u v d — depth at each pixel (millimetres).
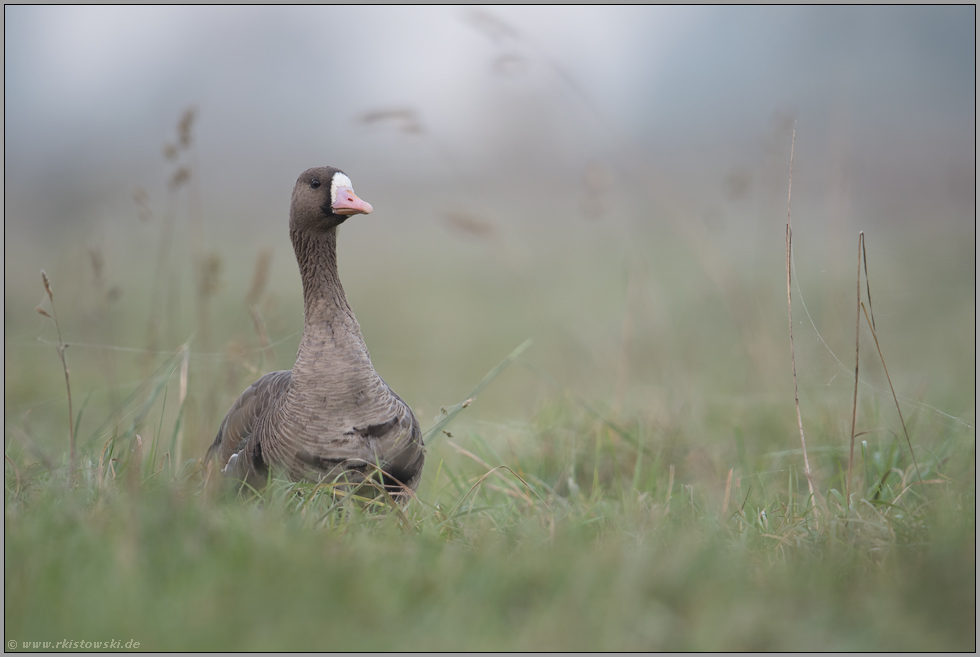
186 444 21484
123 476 15977
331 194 17547
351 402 16312
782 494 18812
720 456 21641
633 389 27422
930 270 39062
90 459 17094
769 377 25781
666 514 16406
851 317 25750
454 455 23062
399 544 13984
